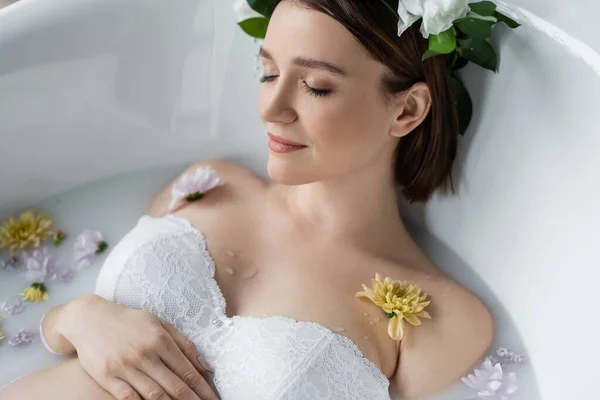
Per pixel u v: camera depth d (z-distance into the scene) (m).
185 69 1.40
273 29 1.04
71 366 1.07
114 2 1.30
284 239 1.24
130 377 1.01
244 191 1.32
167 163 1.50
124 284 1.12
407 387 1.13
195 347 1.07
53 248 1.39
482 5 1.12
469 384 1.14
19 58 1.25
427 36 1.04
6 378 1.20
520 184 1.20
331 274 1.19
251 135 1.48
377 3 1.01
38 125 1.34
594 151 1.08
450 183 1.30
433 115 1.17
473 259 1.30
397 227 1.29
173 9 1.34
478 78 1.23
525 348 1.20
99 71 1.34
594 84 1.08
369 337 1.11
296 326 1.06
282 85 1.04
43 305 1.31
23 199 1.41
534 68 1.15
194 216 1.25
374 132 1.10
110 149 1.44
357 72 1.03
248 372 1.02
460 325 1.16
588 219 1.09
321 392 1.00
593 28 1.11
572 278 1.11
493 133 1.22
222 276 1.17
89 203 1.46
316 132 1.05
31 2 1.27
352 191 1.19
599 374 0.97
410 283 1.20
